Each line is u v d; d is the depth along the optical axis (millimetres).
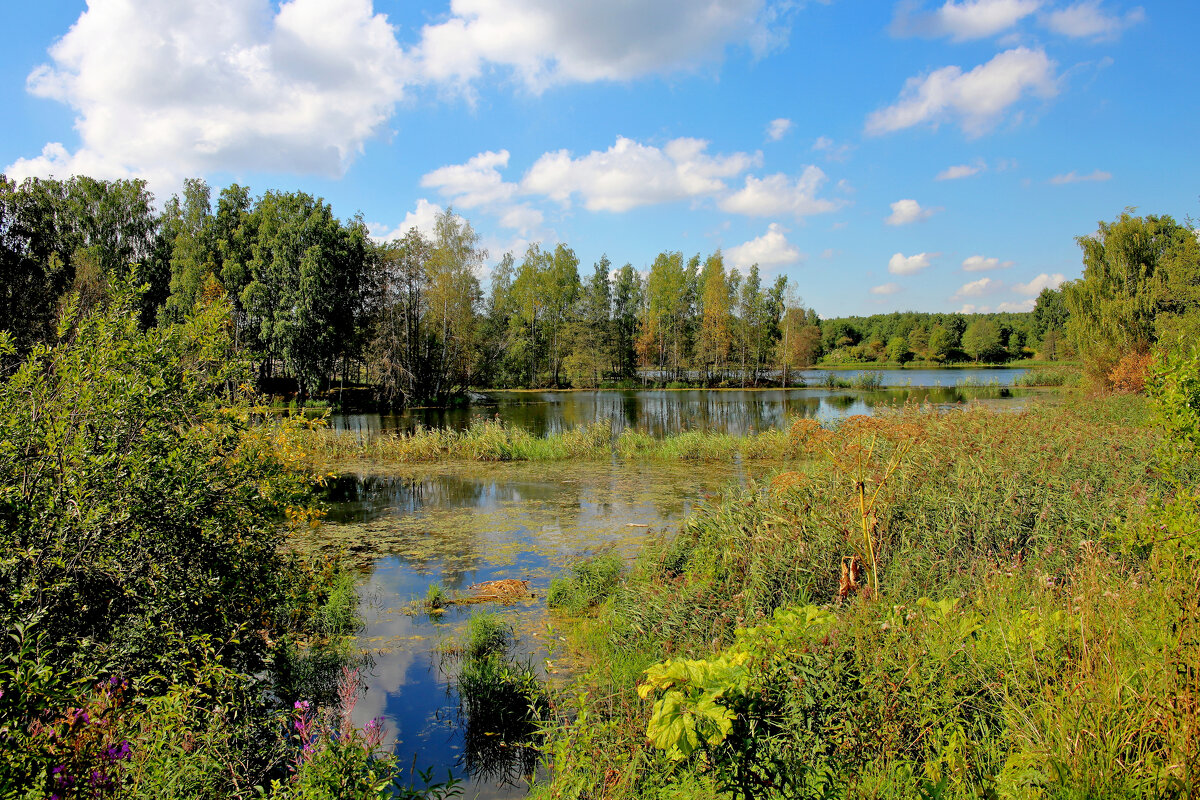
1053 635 2910
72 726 2516
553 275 55719
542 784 3500
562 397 41250
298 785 2668
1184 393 3102
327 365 34156
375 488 13242
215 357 4293
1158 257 23484
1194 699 2111
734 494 8656
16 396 3463
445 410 32500
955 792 2318
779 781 2479
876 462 6969
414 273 35625
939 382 48875
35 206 23469
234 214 37188
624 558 7984
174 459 3615
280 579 4586
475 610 6469
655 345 56156
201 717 3262
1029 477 6438
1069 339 26141
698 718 2523
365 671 5148
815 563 5395
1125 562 4211
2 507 3105
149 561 3592
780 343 51594
